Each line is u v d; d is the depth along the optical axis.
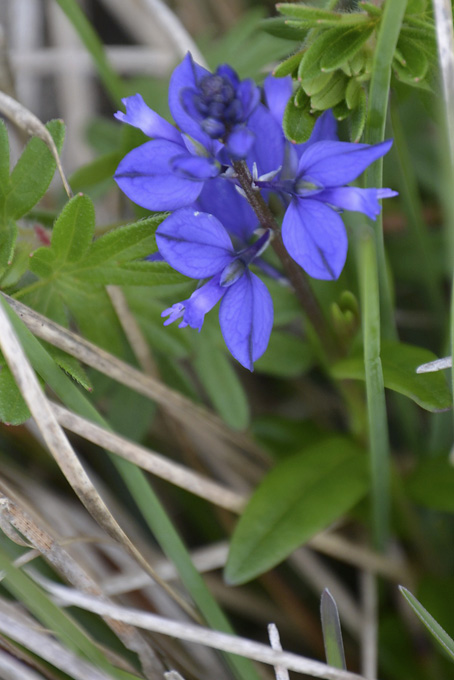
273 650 0.17
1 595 0.18
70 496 0.20
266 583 0.20
